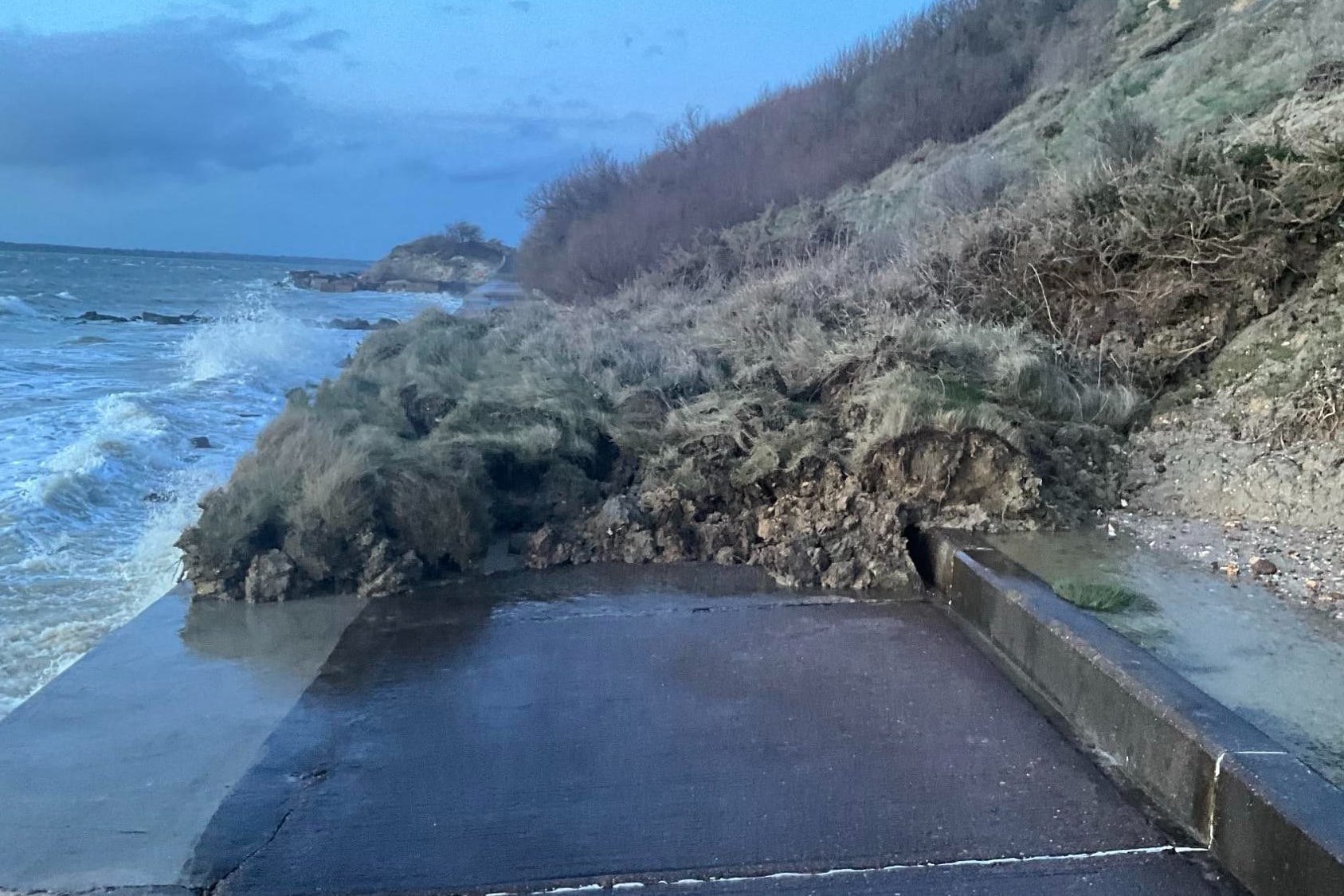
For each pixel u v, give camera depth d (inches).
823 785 163.9
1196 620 199.8
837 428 307.1
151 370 741.9
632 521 286.0
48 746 181.5
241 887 141.3
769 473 289.9
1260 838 134.7
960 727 183.0
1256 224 321.7
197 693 202.7
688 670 209.3
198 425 508.4
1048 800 158.9
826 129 927.0
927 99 820.6
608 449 330.6
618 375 360.8
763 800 160.1
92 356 837.2
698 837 150.6
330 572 260.7
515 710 192.1
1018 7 912.9
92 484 379.2
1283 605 208.4
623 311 598.9
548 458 314.3
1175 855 144.8
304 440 288.4
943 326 348.8
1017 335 335.6
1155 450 298.8
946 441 276.7
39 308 1393.9
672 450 310.0
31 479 375.6
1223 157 338.3
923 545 269.0
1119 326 342.3
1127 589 217.3
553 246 1060.5
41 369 743.1
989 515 270.1
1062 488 280.1
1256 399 299.1
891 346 325.7
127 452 421.4
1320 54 431.8
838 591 257.6
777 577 265.0
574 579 268.8
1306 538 248.1
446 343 412.2
